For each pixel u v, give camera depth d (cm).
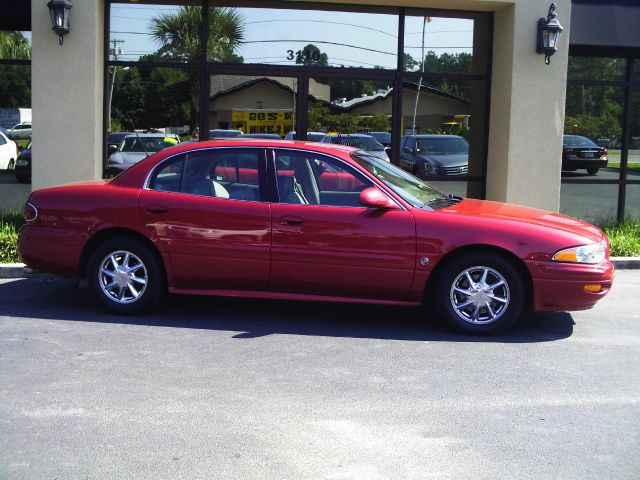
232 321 709
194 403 496
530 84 1090
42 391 514
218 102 1123
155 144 1113
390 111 1152
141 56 1103
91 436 443
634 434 460
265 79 1128
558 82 1093
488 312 670
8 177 1105
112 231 707
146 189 702
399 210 665
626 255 1025
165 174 705
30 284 851
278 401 502
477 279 666
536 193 1107
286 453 423
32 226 720
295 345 634
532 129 1097
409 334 677
